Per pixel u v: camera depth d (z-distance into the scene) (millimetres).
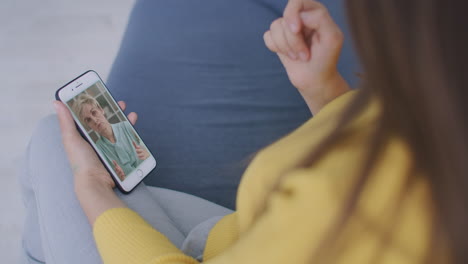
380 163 342
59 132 909
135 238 658
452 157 300
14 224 1383
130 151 913
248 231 401
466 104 292
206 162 1101
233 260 385
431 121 305
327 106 527
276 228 361
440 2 290
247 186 454
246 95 1228
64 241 761
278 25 655
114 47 1911
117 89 1226
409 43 308
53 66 1821
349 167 350
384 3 316
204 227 778
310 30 662
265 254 365
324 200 342
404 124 332
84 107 896
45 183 831
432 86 296
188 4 1427
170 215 910
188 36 1343
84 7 2057
